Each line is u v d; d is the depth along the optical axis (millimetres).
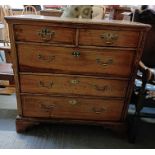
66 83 1310
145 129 1656
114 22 1157
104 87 1320
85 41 1172
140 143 1476
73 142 1428
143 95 1349
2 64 1825
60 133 1509
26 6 3037
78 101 1374
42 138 1442
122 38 1169
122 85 1316
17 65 1250
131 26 1121
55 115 1433
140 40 1175
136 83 1551
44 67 1258
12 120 1629
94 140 1466
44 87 1325
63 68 1259
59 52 1209
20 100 1377
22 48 1201
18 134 1464
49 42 1178
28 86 1324
